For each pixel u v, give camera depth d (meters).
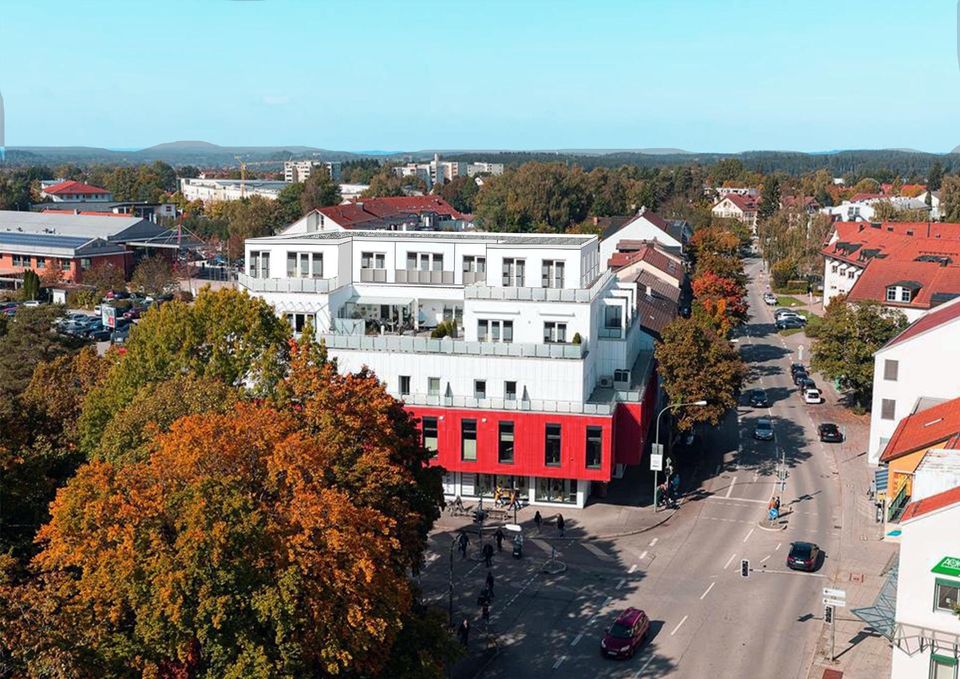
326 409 42.31
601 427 63.22
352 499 38.47
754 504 67.00
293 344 50.28
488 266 68.69
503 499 66.50
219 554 32.09
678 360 70.44
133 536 32.88
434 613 39.19
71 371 64.25
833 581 54.00
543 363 64.00
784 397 96.69
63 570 36.12
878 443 72.12
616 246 148.25
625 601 52.00
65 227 165.88
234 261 178.88
